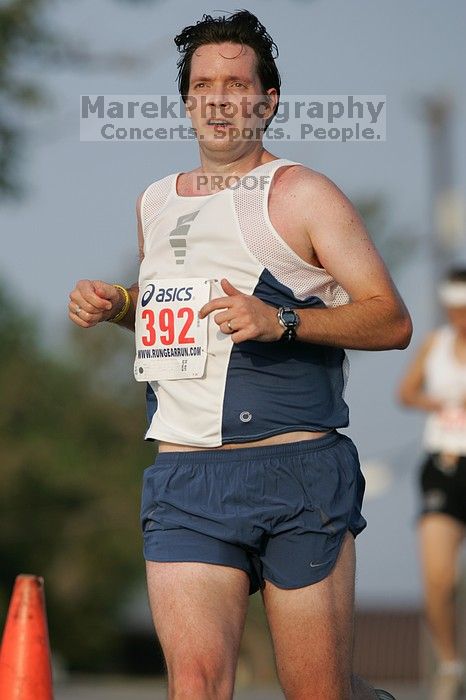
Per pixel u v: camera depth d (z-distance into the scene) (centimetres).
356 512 1410
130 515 7150
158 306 1405
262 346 1384
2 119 3903
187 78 1449
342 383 1438
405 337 1386
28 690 1444
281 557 1362
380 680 6194
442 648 2647
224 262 1388
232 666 1317
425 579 2642
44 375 7331
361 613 6850
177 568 1349
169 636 1327
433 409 2723
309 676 1354
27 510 7100
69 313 1513
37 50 3769
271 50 1451
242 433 1382
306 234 1384
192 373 1384
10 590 7169
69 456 7144
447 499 2652
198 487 1378
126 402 7362
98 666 7606
